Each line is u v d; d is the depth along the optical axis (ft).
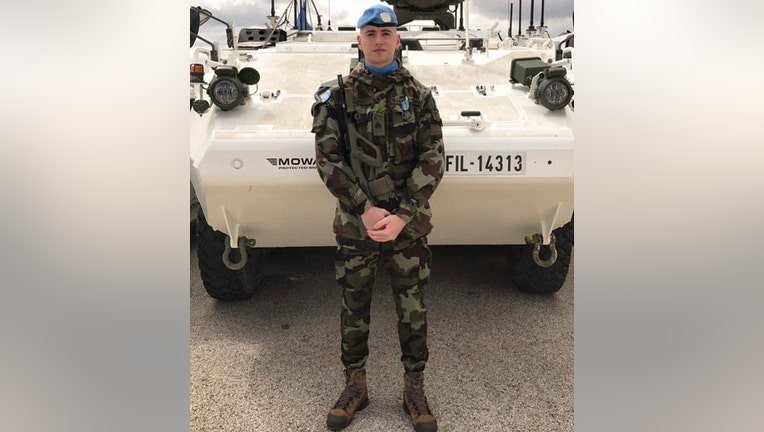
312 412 8.63
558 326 11.29
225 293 12.03
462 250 15.72
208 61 10.94
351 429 8.21
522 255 12.34
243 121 9.14
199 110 9.34
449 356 10.17
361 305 8.17
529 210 9.48
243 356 10.19
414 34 14.15
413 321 8.04
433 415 8.18
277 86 10.41
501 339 10.77
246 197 9.00
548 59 12.04
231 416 8.51
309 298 12.69
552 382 9.35
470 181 8.79
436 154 7.55
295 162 8.62
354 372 8.44
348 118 7.59
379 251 8.02
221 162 8.61
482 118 8.93
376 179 7.63
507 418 8.43
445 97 9.98
